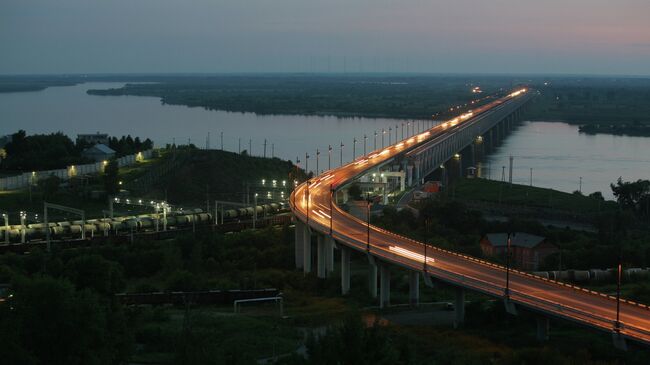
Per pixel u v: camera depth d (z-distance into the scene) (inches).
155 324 4256.9
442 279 4357.8
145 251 6230.3
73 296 3216.0
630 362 3476.9
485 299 4815.5
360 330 2689.5
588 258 6215.6
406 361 2859.3
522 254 6368.1
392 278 5639.8
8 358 2832.2
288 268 6363.2
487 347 3848.4
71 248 6323.8
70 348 3021.7
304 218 6171.3
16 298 3105.3
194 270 5959.6
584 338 3932.1
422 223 7539.4
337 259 6609.3
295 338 4119.1
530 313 4099.4
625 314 3742.6
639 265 6254.9
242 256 6427.2
